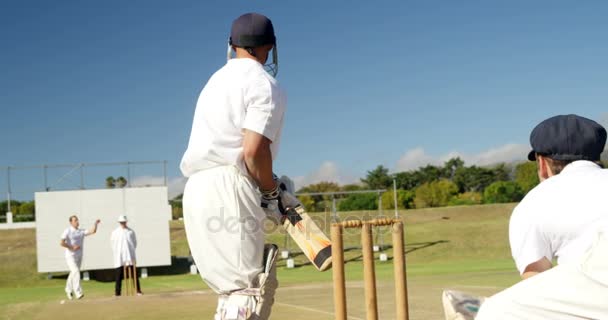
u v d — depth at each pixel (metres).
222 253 2.68
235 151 2.70
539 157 2.83
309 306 8.59
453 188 52.97
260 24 2.87
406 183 66.31
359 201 37.31
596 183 2.57
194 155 2.76
